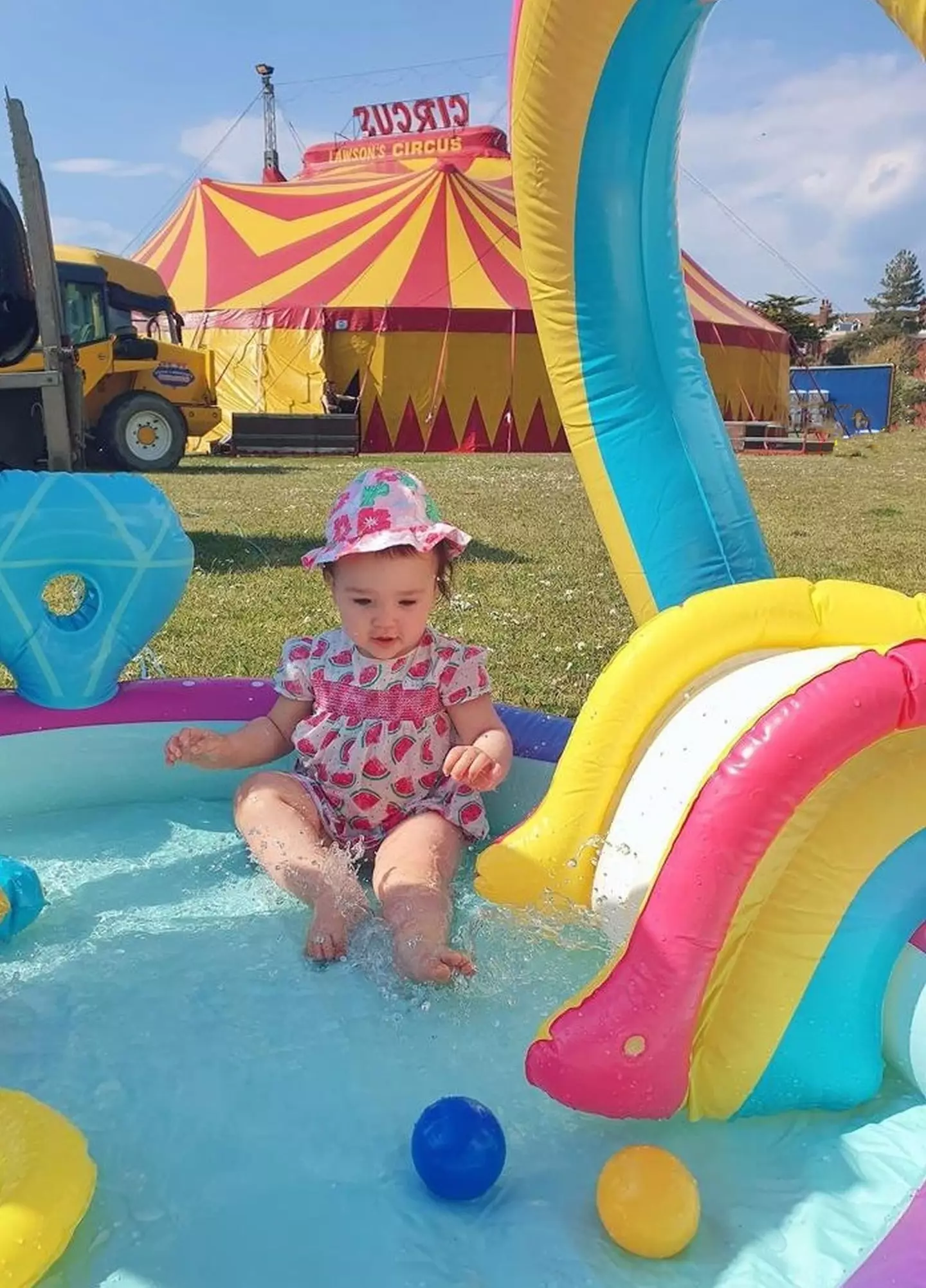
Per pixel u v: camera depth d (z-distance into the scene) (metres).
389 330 20.47
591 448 2.78
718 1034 1.76
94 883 2.49
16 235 3.05
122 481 2.88
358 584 2.49
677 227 2.78
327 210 23.66
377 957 2.20
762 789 1.68
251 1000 2.05
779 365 24.89
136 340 13.88
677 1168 1.53
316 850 2.42
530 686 4.29
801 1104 1.78
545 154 2.61
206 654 4.61
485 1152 1.56
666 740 2.07
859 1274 1.37
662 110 2.56
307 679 2.69
